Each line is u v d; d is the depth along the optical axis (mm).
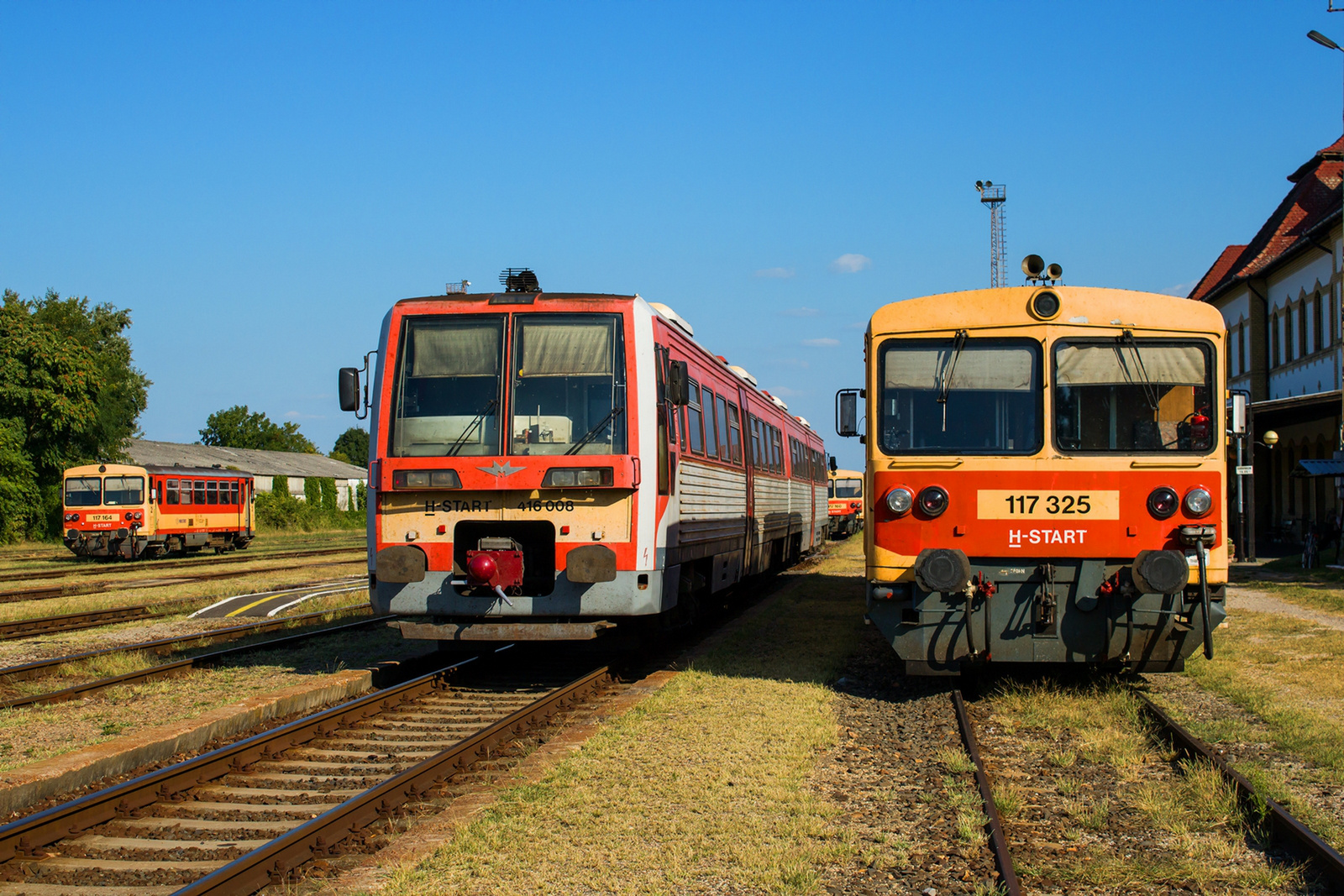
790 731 7773
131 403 61844
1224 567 8727
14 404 47750
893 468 9164
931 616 9023
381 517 9859
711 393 13430
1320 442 29922
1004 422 9094
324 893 4789
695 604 12742
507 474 9578
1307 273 30891
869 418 9375
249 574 25078
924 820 5793
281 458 76500
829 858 5180
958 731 7906
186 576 24562
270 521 60875
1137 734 7707
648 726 7977
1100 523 8852
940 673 9125
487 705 9320
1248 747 7324
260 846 5172
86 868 5148
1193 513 8781
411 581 9648
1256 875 4914
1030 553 8898
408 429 9891
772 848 5277
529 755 7285
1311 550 21922
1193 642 8797
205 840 5645
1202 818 5801
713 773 6652
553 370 9883
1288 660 10688
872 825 5719
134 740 7227
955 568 8727
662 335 10625
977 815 5773
